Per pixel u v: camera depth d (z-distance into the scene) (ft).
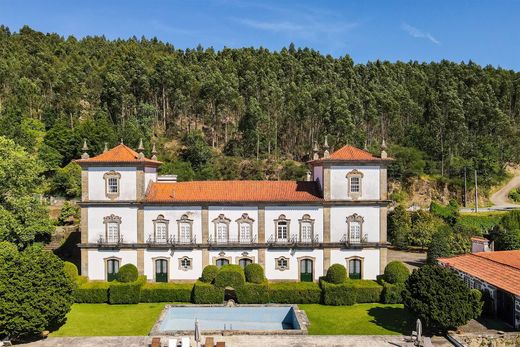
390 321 105.70
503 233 175.52
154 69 360.07
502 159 328.70
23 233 132.16
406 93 368.48
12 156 137.59
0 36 458.50
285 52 456.04
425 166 301.43
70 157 253.44
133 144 266.57
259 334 96.89
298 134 325.01
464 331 94.73
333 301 118.52
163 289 122.11
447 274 96.48
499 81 431.02
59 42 492.54
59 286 95.45
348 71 413.59
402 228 199.41
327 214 132.57
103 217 132.87
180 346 89.71
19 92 306.35
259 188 139.03
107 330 99.96
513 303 97.91
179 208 132.98
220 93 320.91
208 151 289.53
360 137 297.53
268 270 132.77
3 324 86.69
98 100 337.11
